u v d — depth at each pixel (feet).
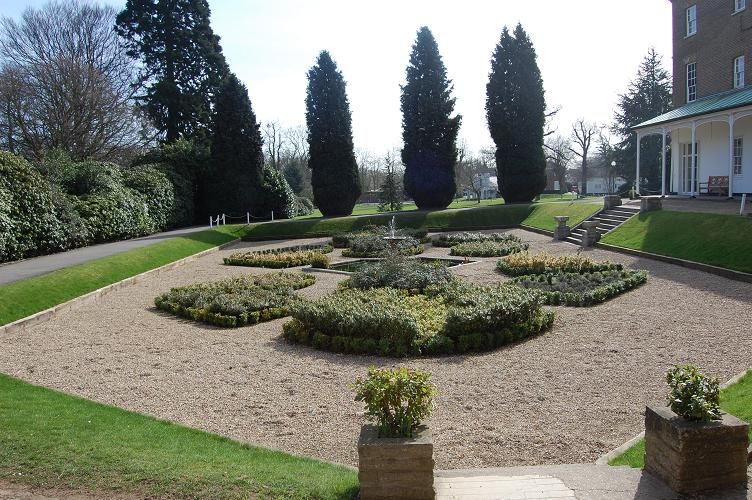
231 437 18.65
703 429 12.68
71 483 14.34
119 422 19.25
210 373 25.98
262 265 62.28
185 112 128.47
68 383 24.76
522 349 28.14
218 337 32.60
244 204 111.45
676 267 46.88
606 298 37.76
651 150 159.74
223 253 75.72
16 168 58.29
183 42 129.90
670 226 56.85
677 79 87.15
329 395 22.80
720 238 47.55
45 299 39.88
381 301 35.01
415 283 42.09
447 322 28.91
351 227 96.68
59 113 109.60
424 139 115.44
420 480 12.49
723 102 69.92
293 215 119.96
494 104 114.93
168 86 125.70
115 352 29.73
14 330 34.45
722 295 35.96
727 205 63.21
